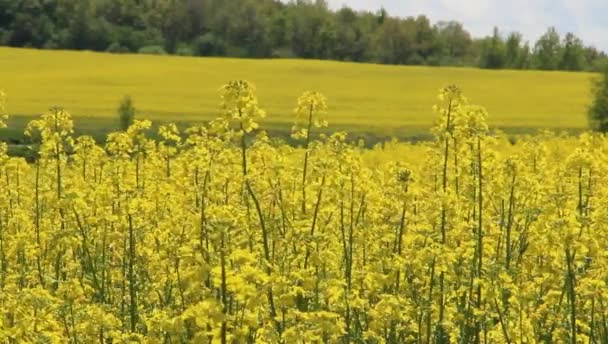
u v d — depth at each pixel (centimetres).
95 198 1138
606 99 4719
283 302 720
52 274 1106
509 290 905
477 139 1062
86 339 855
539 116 5212
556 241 823
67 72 6831
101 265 1089
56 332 831
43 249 1143
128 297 1043
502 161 1170
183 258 663
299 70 7494
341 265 1088
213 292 730
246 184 934
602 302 855
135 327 902
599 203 1064
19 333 790
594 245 823
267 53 11506
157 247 1066
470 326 896
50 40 10656
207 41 11362
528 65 11656
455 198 1007
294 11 12131
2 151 1458
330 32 11744
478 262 969
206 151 1045
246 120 923
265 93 5906
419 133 4572
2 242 1222
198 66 7575
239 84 930
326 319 710
